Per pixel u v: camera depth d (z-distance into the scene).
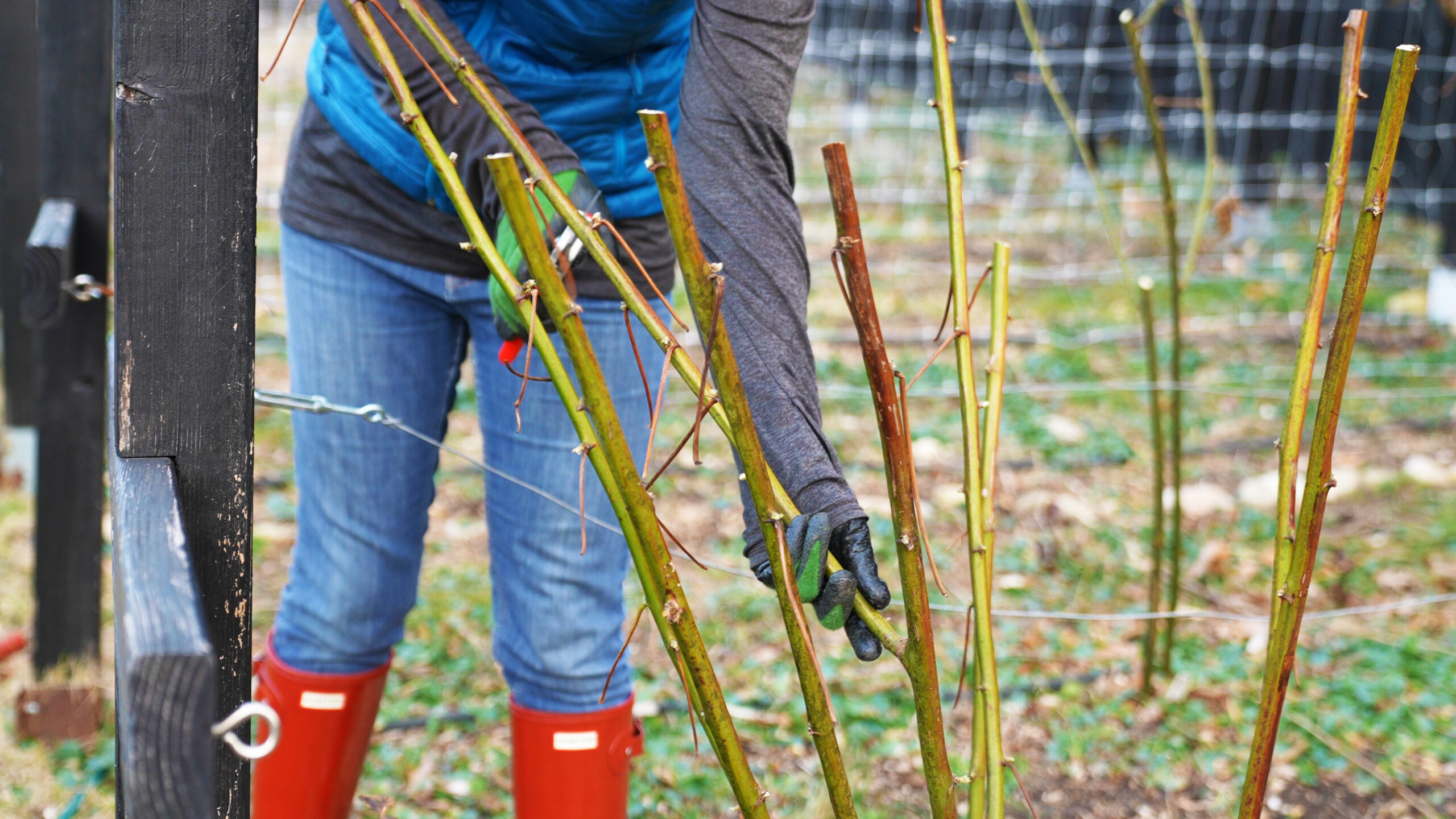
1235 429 4.32
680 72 1.58
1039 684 2.74
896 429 0.99
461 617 2.96
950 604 3.07
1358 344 5.12
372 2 1.03
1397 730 2.58
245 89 1.05
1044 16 7.98
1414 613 3.06
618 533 1.68
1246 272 5.92
